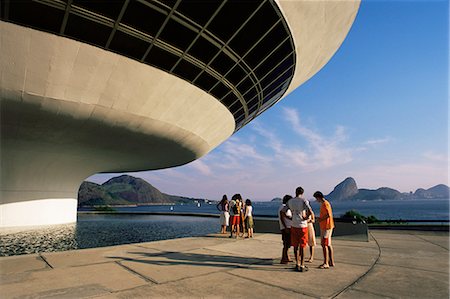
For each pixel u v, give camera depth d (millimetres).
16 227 19109
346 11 12609
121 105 12078
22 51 9359
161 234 20359
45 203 20516
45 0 8273
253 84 14453
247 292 4211
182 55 10836
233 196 11133
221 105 15414
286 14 10492
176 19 9438
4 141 15477
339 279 4961
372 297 4020
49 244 14266
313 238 6539
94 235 18109
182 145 17703
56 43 9391
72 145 16984
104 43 9758
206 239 10219
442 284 4684
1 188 18625
